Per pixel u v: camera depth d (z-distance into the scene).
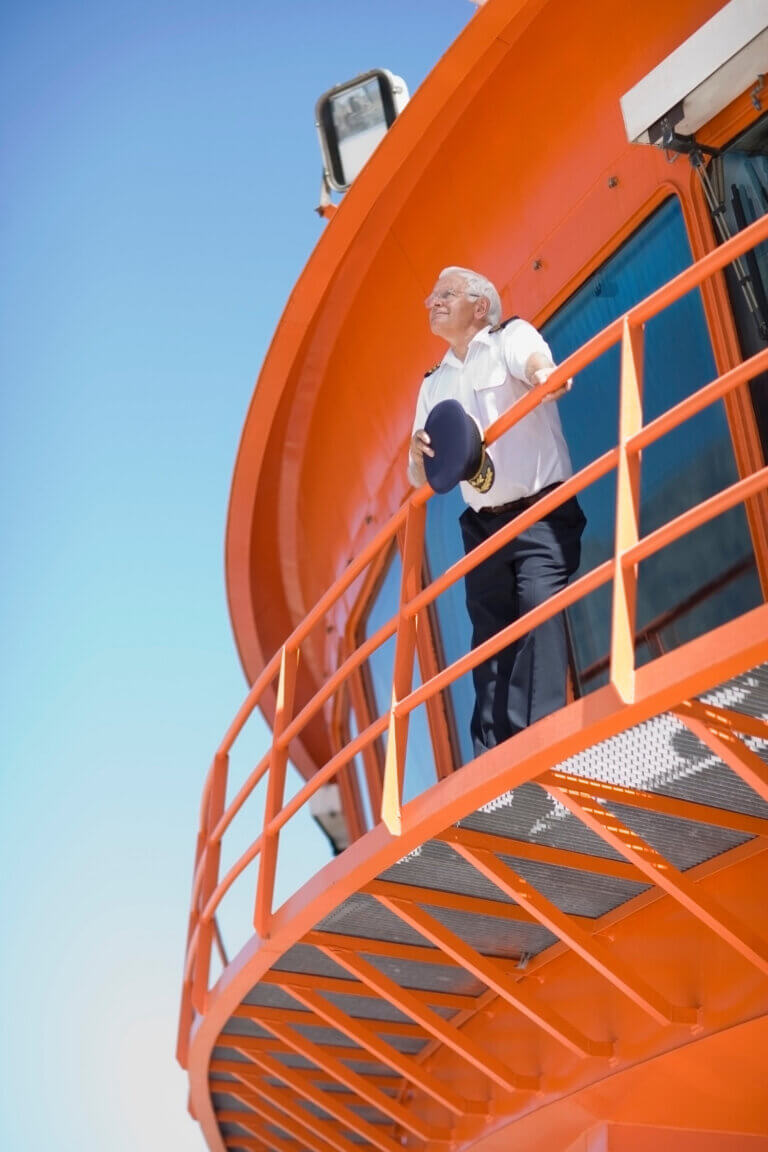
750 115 6.24
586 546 7.30
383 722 5.41
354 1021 6.98
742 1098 5.72
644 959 5.91
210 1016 7.21
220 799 7.81
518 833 5.49
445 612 8.95
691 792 5.10
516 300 7.88
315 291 8.78
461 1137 7.45
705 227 6.45
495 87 7.61
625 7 6.90
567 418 7.46
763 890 5.31
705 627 6.46
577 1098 6.21
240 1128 10.16
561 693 5.41
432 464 5.38
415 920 5.91
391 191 8.25
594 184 7.22
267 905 6.11
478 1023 7.24
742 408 6.16
